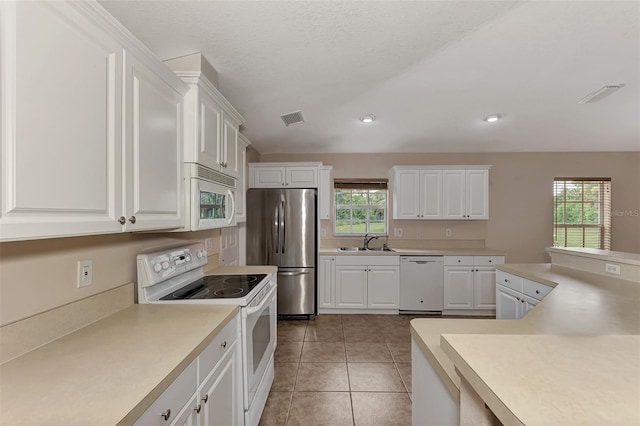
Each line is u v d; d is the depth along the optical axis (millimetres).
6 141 759
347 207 4582
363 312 4023
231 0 1518
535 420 486
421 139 4016
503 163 4453
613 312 1403
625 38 2061
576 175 4410
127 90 1208
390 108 3135
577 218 4430
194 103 1709
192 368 1067
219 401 1312
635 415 497
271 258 3828
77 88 966
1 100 749
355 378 2420
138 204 1288
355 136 3902
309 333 3344
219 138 2047
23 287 1051
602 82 2670
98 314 1364
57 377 874
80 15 968
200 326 1278
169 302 1596
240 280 2090
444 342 835
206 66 2072
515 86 2734
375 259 3955
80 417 699
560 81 2650
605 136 3924
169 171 1549
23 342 1035
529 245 4438
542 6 1760
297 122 3396
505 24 1903
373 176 4539
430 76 2537
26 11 801
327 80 2508
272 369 2297
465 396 746
